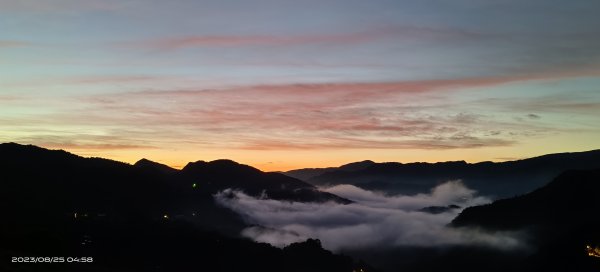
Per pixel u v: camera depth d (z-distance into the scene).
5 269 88.25
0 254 100.62
